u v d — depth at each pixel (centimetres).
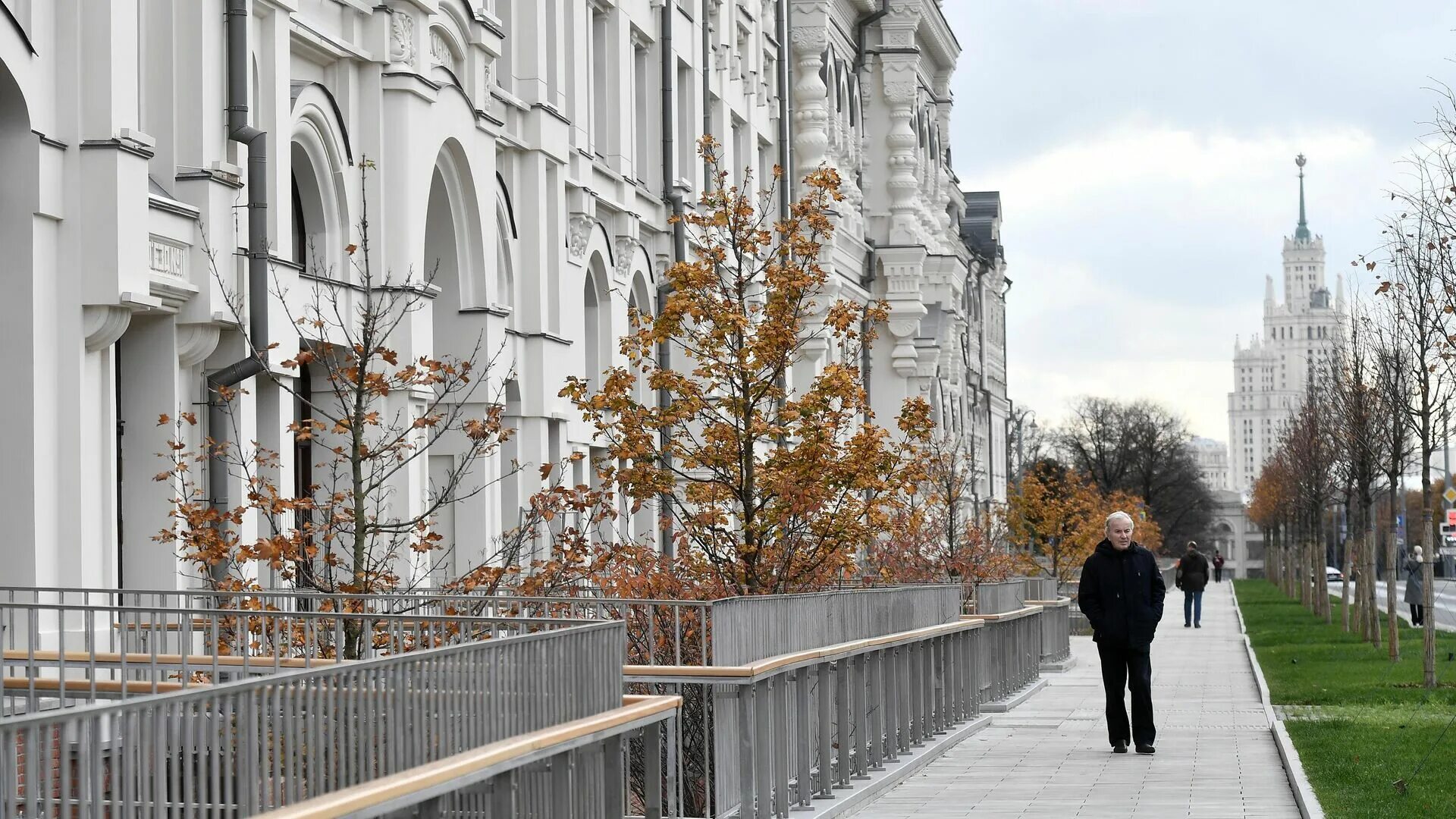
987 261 7988
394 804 689
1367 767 1628
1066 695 2777
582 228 2691
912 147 5344
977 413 7938
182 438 1598
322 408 1934
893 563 2980
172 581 1578
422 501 1969
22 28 1358
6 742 552
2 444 1390
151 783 624
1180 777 1656
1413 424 2748
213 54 1623
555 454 2623
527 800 880
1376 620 3572
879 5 5278
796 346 2042
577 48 2689
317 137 1864
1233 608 6738
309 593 1255
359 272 1677
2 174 1384
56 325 1415
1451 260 2386
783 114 4231
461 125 2155
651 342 2020
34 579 1389
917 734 1861
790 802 1416
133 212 1443
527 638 878
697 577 1958
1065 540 5600
